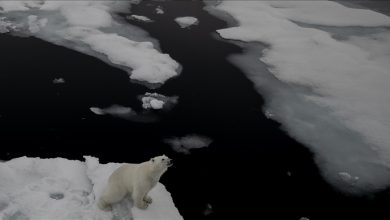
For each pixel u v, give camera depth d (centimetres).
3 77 925
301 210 673
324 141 837
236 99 948
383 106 952
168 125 837
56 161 629
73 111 843
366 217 673
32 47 1066
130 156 743
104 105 873
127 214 522
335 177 748
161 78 989
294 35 1259
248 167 751
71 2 1327
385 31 1325
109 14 1297
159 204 545
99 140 773
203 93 957
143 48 1104
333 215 671
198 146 788
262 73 1066
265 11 1427
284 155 790
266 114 905
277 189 710
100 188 563
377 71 1081
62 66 995
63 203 533
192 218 638
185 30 1259
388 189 730
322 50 1177
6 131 768
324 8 1483
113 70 1004
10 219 503
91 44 1105
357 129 875
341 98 977
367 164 784
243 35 1244
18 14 1227
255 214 657
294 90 1004
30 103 851
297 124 882
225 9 1429
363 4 1566
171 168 728
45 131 779
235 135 830
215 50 1159
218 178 718
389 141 844
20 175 587
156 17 1327
